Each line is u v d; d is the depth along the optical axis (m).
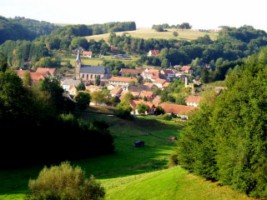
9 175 76.56
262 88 42.62
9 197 60.94
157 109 179.38
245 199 42.97
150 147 117.88
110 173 81.56
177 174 54.75
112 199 53.88
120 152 107.62
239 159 42.41
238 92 44.28
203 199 45.75
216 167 47.66
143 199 50.88
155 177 57.38
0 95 85.25
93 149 100.88
